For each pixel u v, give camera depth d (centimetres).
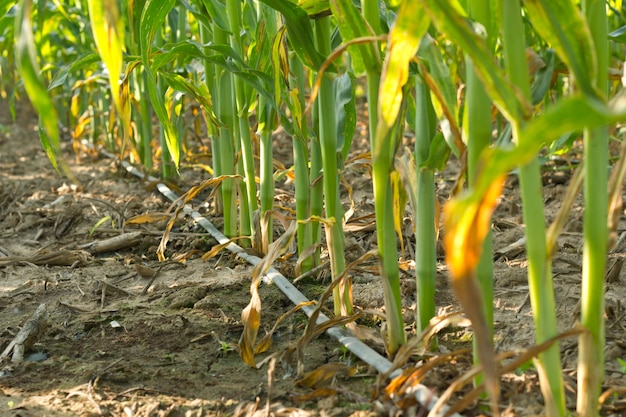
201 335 179
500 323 175
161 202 333
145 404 142
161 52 203
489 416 125
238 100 231
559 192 301
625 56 274
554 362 106
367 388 144
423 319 151
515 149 68
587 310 102
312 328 153
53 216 310
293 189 351
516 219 277
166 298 207
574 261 219
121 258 257
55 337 182
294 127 195
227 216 261
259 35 198
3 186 379
